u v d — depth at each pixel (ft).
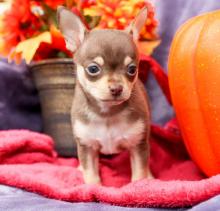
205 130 1.29
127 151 1.65
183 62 1.32
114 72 1.26
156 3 1.98
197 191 1.03
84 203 1.10
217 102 1.23
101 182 1.46
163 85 1.71
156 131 1.68
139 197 1.07
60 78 1.66
